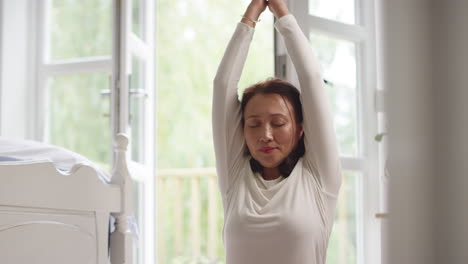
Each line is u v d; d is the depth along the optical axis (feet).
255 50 15.19
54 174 4.14
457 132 1.02
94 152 9.70
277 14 4.01
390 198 1.11
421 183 1.04
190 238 13.71
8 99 9.14
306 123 3.88
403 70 1.10
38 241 4.00
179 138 16.26
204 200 15.02
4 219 3.75
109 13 9.46
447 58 1.05
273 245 3.62
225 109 4.00
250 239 3.67
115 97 6.84
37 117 9.53
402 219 1.07
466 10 1.05
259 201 3.80
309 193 3.80
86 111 9.70
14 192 3.81
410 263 1.05
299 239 3.59
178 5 16.11
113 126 6.84
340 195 6.30
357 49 6.58
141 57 7.73
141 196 7.63
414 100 1.07
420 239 1.04
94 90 9.66
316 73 3.84
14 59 9.26
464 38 1.04
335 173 3.90
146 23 7.98
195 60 16.26
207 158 16.30
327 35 6.34
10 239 3.79
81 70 9.36
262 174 4.07
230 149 4.13
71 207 4.28
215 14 16.12
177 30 16.12
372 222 6.38
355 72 6.53
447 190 1.02
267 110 3.84
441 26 1.06
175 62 16.28
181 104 16.29
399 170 1.08
